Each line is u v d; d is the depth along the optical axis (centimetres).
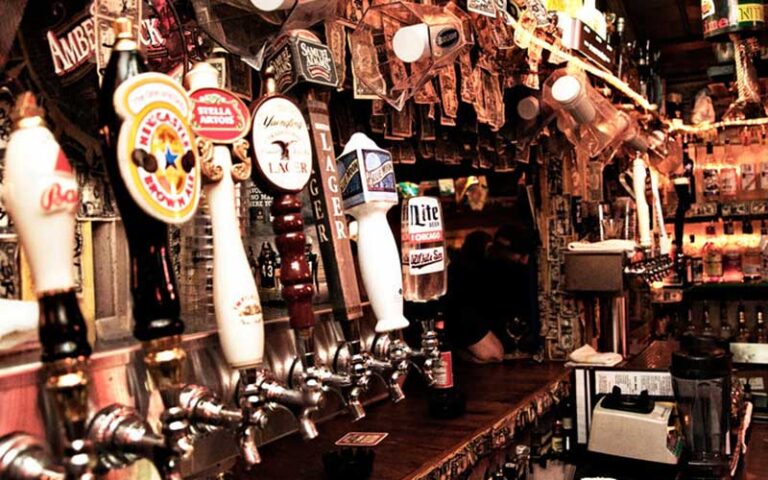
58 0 100
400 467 172
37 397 74
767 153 572
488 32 195
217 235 92
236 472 170
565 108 259
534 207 336
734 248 584
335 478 162
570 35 253
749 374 437
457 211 460
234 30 113
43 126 66
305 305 101
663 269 383
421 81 157
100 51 96
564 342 329
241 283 91
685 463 247
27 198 63
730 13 341
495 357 323
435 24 150
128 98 71
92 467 68
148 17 112
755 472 282
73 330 66
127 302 108
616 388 268
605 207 361
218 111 92
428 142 255
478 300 348
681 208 540
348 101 211
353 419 117
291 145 102
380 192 119
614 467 254
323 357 126
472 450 197
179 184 75
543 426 277
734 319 538
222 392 103
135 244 73
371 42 153
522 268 346
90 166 104
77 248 101
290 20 115
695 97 592
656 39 570
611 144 307
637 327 443
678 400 248
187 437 79
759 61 416
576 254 323
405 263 136
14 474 69
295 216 101
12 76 99
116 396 83
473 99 203
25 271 95
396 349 132
